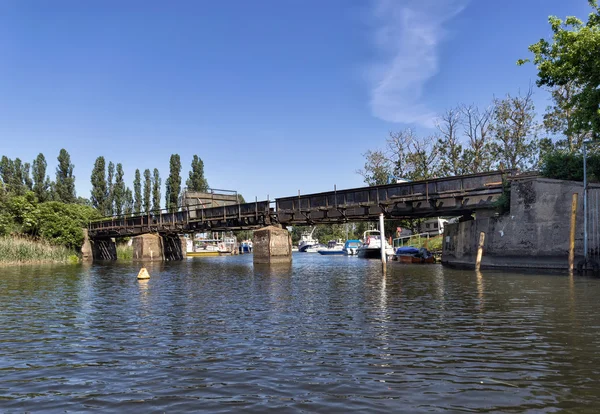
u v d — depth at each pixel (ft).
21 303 54.08
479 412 17.74
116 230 199.31
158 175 319.68
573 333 30.55
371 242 206.39
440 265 119.75
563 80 78.38
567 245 74.28
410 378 22.15
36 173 283.59
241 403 19.33
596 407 18.01
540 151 159.74
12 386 22.53
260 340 31.42
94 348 30.37
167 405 19.35
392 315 40.32
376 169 202.28
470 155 176.45
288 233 134.51
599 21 75.97
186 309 47.44
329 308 45.75
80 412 18.90
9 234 181.68
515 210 83.82
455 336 30.91
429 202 98.58
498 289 55.57
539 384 20.79
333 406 18.71
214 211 152.35
